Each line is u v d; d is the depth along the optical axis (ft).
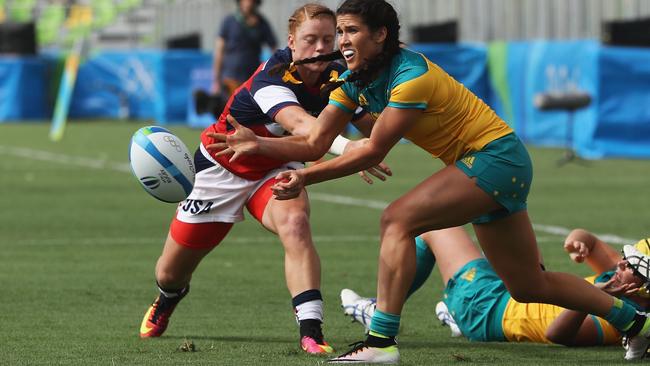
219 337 73.61
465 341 72.49
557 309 69.31
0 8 447.01
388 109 59.41
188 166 65.82
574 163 209.05
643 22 225.97
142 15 434.71
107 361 64.18
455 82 61.16
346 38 59.47
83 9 438.81
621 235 123.85
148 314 73.92
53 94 366.84
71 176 192.44
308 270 67.56
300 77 69.87
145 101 362.53
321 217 141.38
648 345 64.90
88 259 109.40
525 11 310.24
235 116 71.56
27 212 145.89
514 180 60.44
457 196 60.13
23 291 91.86
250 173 71.00
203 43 402.93
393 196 164.86
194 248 72.13
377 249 115.65
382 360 61.82
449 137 60.34
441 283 96.37
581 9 293.02
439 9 340.39
